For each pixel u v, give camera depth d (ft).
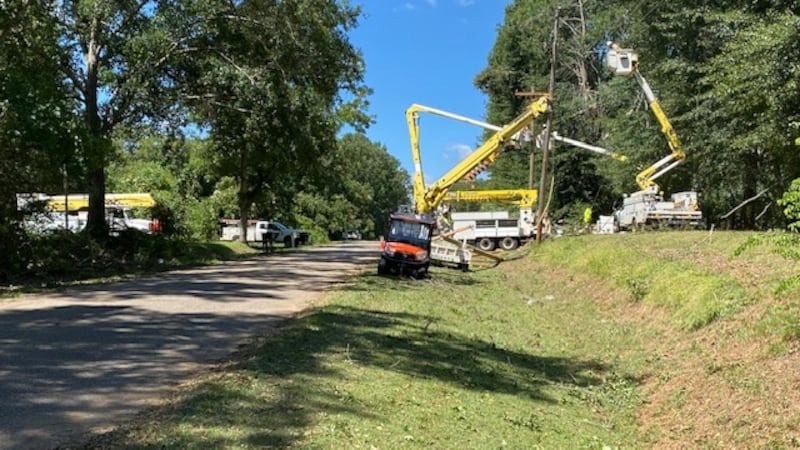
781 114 61.93
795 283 28.68
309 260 101.24
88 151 67.72
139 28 80.84
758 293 34.73
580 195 177.88
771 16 67.67
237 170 131.85
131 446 16.89
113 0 77.36
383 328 37.96
